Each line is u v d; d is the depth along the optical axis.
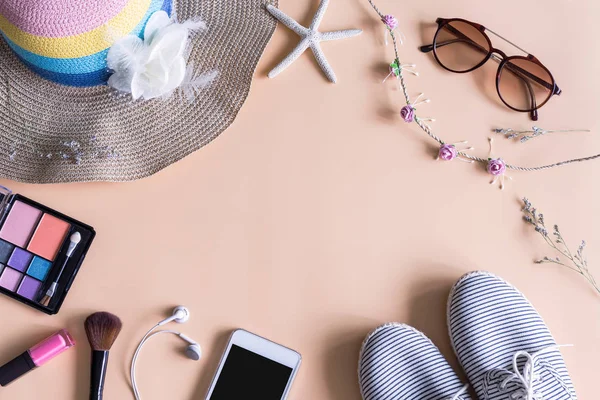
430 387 0.80
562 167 0.88
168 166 0.84
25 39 0.67
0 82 0.79
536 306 0.85
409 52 0.89
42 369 0.80
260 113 0.86
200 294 0.83
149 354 0.81
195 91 0.83
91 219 0.83
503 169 0.84
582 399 0.84
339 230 0.85
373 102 0.88
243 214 0.84
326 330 0.83
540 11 0.90
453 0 0.90
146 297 0.82
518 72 0.87
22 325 0.81
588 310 0.85
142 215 0.83
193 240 0.83
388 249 0.85
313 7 0.89
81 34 0.66
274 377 0.80
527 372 0.76
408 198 0.86
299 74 0.87
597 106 0.89
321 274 0.84
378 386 0.80
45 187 0.83
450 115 0.88
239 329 0.81
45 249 0.80
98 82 0.75
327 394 0.82
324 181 0.85
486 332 0.81
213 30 0.84
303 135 0.86
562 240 0.86
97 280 0.82
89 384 0.81
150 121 0.82
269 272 0.83
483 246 0.86
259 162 0.85
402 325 0.82
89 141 0.80
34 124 0.80
